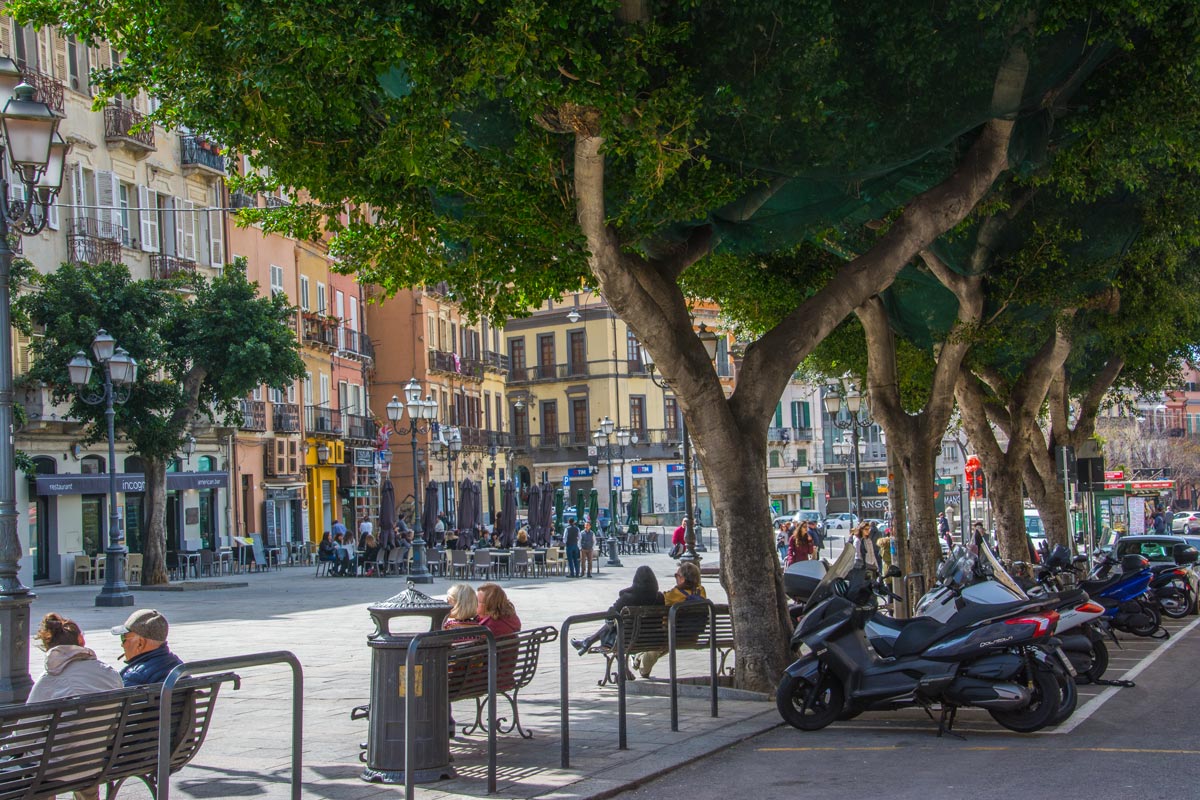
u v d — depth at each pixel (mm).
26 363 34688
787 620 12680
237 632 20484
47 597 30484
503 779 8805
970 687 10297
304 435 53156
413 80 10219
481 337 76688
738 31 10828
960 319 18266
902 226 13094
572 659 16531
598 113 10688
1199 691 13094
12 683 9883
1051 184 18000
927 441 18391
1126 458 78312
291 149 12039
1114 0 11312
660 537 67688
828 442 94188
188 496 42875
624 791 8602
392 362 65375
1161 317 21203
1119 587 18672
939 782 8641
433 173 11070
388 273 14234
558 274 12398
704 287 19734
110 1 12141
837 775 9008
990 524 38438
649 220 11836
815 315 12867
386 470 58719
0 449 10102
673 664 10789
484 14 10234
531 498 47250
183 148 42812
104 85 12648
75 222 36312
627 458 81438
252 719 11656
